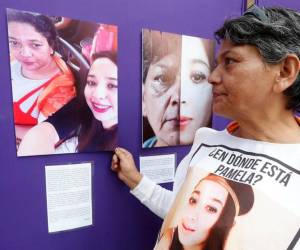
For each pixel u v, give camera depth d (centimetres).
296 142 58
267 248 51
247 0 100
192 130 94
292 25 51
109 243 84
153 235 93
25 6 63
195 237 59
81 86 72
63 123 71
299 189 52
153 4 80
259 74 52
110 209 83
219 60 59
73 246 78
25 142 67
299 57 51
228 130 70
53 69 68
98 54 73
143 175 83
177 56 86
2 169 66
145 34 79
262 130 60
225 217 56
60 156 73
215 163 64
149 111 84
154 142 86
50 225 74
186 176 69
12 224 69
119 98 79
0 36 62
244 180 57
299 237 49
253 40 51
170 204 75
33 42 65
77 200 77
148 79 82
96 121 76
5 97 64
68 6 68
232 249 53
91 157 78
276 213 52
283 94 55
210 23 93
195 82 92
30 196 70
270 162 56
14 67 64
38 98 67
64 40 68
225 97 58
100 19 73
